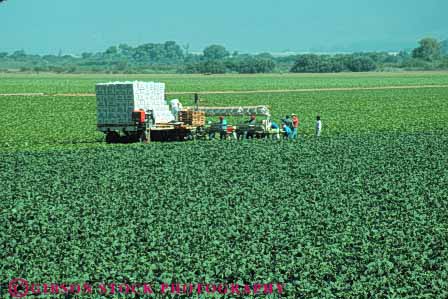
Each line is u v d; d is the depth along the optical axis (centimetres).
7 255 5200
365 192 7244
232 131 11606
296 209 6475
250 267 4834
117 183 7744
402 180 7838
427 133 12150
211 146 10425
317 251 5188
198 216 6216
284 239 5491
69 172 8444
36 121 15388
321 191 7250
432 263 4969
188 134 11469
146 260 5016
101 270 4816
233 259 4997
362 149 10062
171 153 9769
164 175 8175
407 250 5234
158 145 10631
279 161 9062
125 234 5666
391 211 6431
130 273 4756
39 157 9569
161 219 6122
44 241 5516
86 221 6069
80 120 15638
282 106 19275
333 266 4881
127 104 11219
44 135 12681
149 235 5622
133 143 11156
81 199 6944
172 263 4928
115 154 9750
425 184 7625
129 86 11169
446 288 4550
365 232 5703
